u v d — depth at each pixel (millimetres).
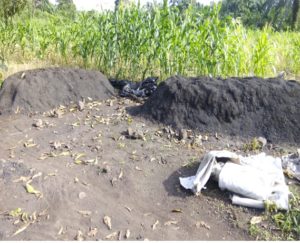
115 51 6566
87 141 3969
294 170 3277
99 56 6973
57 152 3709
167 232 2580
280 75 5992
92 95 5461
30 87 5074
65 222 2578
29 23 8086
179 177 3221
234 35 5855
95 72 5777
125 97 5562
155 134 4113
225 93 4227
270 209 2707
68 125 4457
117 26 6434
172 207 2877
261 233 2531
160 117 4387
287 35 9406
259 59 6012
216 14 5621
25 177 3031
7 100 5023
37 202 2756
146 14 6207
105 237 2482
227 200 2889
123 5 6492
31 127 4406
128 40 6336
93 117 4703
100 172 3285
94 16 7184
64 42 7477
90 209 2752
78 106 5051
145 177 3252
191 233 2586
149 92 5531
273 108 4090
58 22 8406
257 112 4129
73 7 14070
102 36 6625
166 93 4500
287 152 3697
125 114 4723
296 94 4137
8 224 2520
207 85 4355
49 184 2963
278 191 2865
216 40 5617
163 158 3555
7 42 8133
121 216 2711
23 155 3619
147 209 2854
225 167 3010
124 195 3004
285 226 2543
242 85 4293
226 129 4102
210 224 2678
